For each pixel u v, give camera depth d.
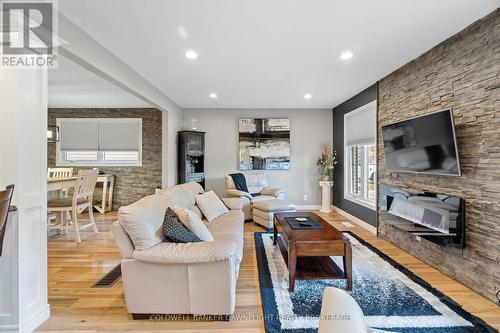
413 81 3.13
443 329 1.80
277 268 2.77
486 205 2.19
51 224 4.27
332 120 6.07
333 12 2.11
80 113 6.05
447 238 2.54
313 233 2.49
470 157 2.34
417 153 2.91
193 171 5.82
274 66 3.32
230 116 6.01
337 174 5.76
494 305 2.09
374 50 2.85
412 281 2.48
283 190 5.28
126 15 2.14
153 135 6.05
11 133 1.67
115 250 3.38
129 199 6.05
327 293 1.00
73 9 2.05
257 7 2.04
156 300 1.90
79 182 3.73
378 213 3.95
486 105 2.18
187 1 1.96
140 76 3.67
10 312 1.69
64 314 1.99
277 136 6.02
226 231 2.71
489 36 2.14
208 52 2.88
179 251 1.85
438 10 2.08
